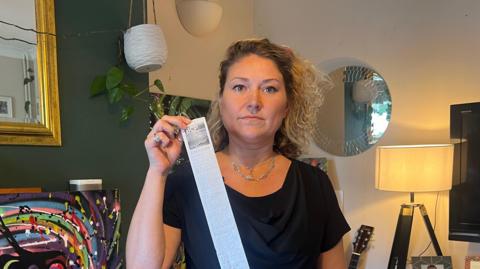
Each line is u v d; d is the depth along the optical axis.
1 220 1.24
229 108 0.85
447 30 2.29
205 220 0.82
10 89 1.38
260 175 0.89
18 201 1.29
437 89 2.33
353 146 2.65
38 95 1.44
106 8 1.67
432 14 2.34
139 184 1.77
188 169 0.89
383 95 2.53
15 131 1.37
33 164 1.43
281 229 0.82
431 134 2.35
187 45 2.55
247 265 0.76
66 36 1.53
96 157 1.62
